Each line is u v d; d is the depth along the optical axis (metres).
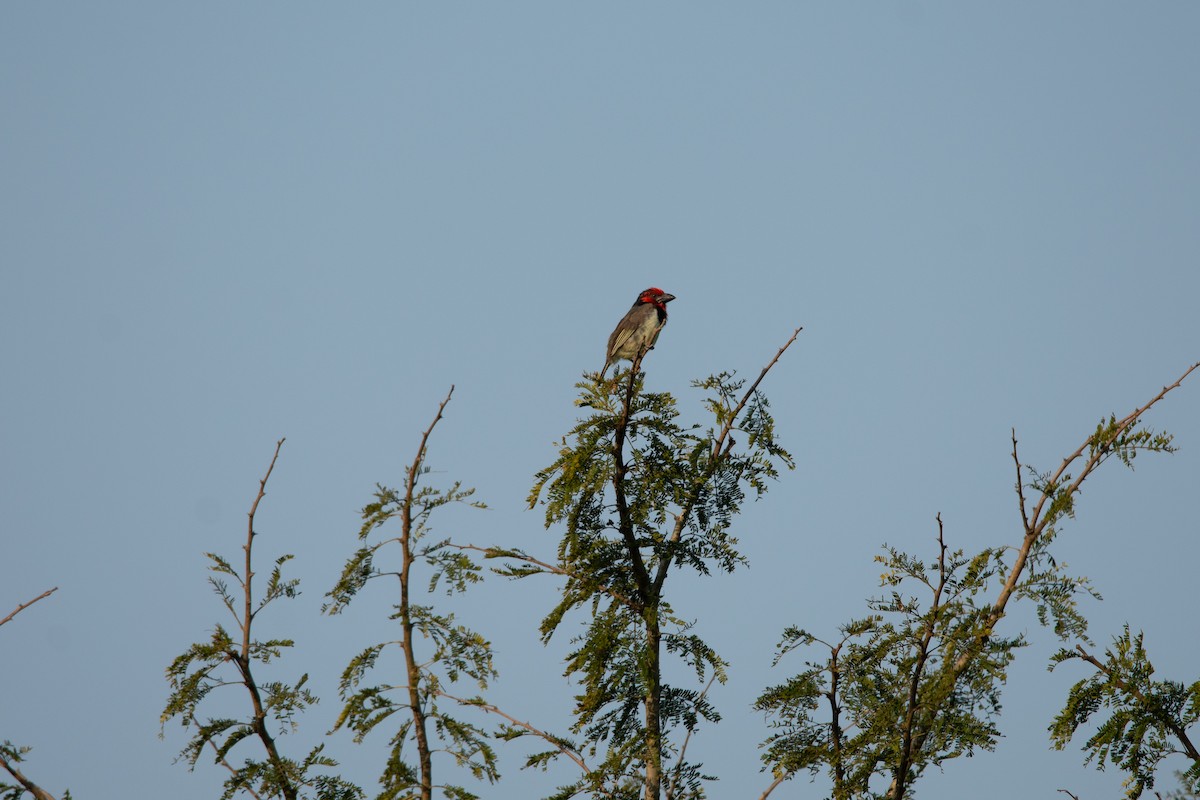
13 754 10.93
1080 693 12.72
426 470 12.38
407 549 12.17
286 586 12.28
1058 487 12.95
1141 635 12.76
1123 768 12.52
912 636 13.05
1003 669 12.33
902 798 12.51
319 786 11.83
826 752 13.16
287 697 11.94
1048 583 12.72
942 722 12.47
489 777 11.66
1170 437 12.70
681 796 13.04
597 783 12.88
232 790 11.62
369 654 11.97
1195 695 12.41
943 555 13.14
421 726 11.75
